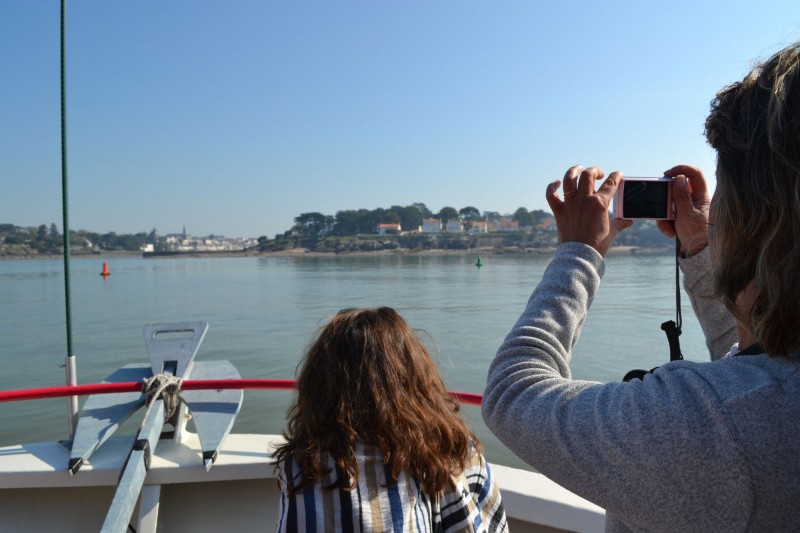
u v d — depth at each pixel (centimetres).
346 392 139
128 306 3014
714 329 113
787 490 67
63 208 323
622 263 7238
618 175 108
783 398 69
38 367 1387
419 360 149
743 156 75
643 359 1337
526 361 93
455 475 145
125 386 281
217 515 258
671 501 71
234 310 2738
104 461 259
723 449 69
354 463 132
